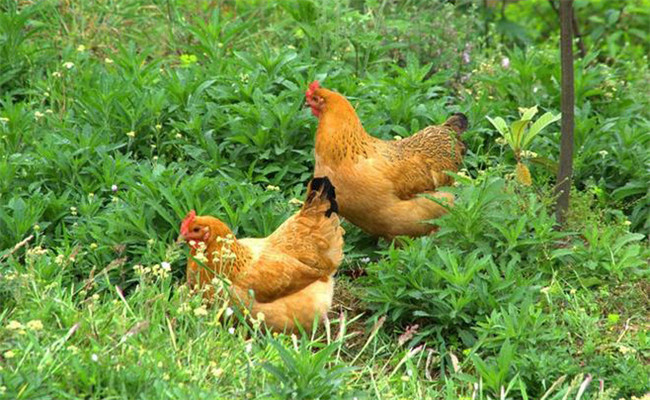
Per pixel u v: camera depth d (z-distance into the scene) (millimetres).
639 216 10375
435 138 9672
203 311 7469
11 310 7730
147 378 6727
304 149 10539
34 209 9102
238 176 10211
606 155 10867
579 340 8492
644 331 8414
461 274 8477
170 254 8117
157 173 9570
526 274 9047
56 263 8398
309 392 6887
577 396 7398
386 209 9359
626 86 12961
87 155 9891
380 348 8289
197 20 12398
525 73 11859
